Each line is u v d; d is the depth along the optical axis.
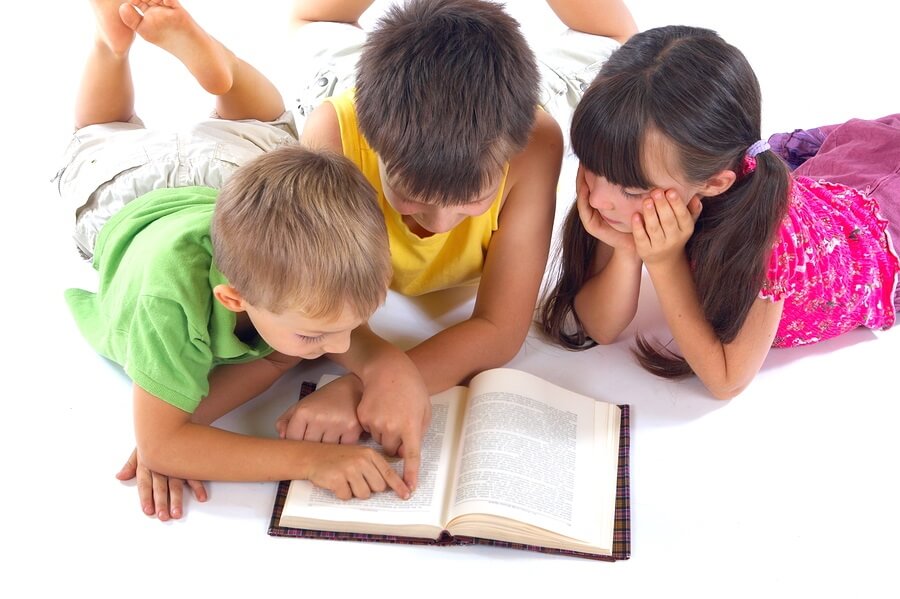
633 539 1.20
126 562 1.18
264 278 1.08
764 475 1.29
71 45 2.13
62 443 1.32
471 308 1.55
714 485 1.27
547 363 1.45
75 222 1.55
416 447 1.23
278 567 1.17
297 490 1.22
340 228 1.08
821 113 1.93
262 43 2.12
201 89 2.00
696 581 1.16
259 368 1.34
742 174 1.26
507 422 1.25
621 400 1.39
